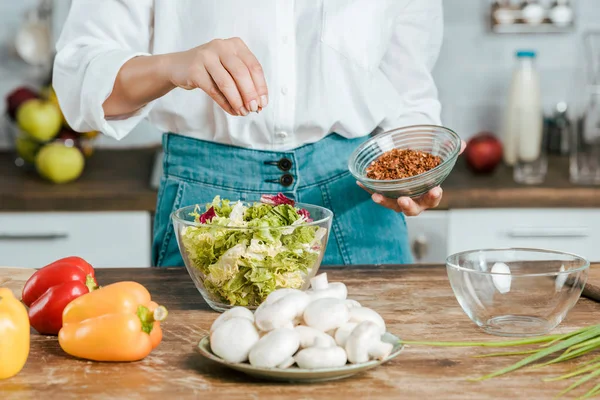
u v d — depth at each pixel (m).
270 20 1.49
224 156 1.54
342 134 1.59
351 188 1.59
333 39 1.51
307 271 1.15
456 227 2.38
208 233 1.12
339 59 1.53
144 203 2.30
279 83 1.51
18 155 2.68
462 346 1.03
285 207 1.19
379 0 1.56
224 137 1.53
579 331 0.99
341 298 1.02
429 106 1.70
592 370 0.95
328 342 0.91
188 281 1.35
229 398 0.87
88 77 1.35
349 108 1.56
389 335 0.99
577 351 0.96
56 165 2.41
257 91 1.18
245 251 1.11
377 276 1.37
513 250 1.16
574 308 1.19
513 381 0.92
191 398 0.87
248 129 1.52
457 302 1.22
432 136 1.47
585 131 2.48
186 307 1.20
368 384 0.91
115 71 1.32
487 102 3.00
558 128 2.92
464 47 2.97
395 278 1.35
